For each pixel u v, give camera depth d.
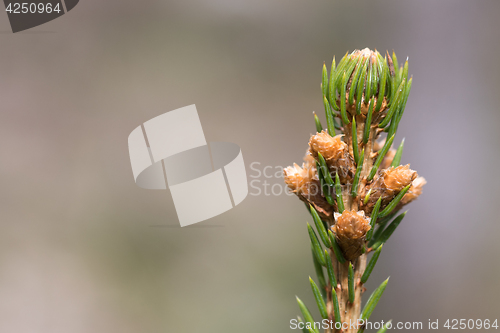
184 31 0.88
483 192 0.56
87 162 0.77
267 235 0.80
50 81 0.78
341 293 0.27
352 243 0.27
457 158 0.57
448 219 0.56
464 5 0.59
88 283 0.69
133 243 0.74
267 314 0.69
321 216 0.27
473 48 0.58
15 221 0.72
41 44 0.78
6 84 0.75
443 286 0.56
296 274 0.75
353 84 0.27
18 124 0.75
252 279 0.74
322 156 0.27
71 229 0.73
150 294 0.69
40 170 0.75
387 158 0.28
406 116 0.59
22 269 0.68
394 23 0.69
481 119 0.57
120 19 0.84
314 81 0.89
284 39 0.91
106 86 0.80
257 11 0.92
